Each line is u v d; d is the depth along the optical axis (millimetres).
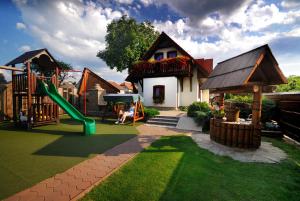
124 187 3674
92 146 6676
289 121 8508
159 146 6719
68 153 5824
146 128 10750
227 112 8031
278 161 5219
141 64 18953
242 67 6230
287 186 3814
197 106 12289
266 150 6270
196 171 4484
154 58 20141
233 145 6570
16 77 10602
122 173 4336
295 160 5316
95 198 3287
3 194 3381
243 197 3404
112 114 14883
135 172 4391
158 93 18250
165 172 4398
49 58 11406
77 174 4270
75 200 3227
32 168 4598
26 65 9898
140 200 3240
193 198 3338
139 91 20609
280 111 9617
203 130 9953
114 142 7301
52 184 3779
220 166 4836
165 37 18938
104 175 4223
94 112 17125
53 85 11562
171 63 17391
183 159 5312
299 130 7453
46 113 11086
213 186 3777
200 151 6098
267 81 6891
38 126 10844
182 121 11539
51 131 9422
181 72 16984
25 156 5488
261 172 4473
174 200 3258
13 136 8180
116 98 12719
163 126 11461
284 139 7953
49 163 4949
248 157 5555
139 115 13484
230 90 7301
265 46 5633
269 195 3475
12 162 4992
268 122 9469
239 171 4531
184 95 18375
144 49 23578
